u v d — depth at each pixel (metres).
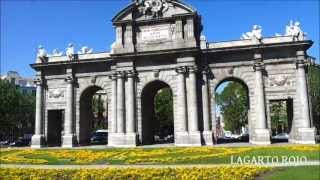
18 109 108.12
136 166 36.28
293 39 64.38
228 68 66.75
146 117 70.75
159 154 47.28
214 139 65.44
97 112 130.62
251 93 65.56
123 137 66.94
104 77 72.44
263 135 62.91
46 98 75.25
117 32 69.50
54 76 75.19
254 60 65.50
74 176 28.91
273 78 64.94
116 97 69.31
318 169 28.69
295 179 24.36
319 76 91.81
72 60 73.12
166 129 128.25
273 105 119.25
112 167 35.12
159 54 66.88
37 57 75.31
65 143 71.62
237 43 66.81
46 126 74.50
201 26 72.56
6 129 104.06
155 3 68.69
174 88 66.88
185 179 26.30
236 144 62.56
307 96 63.22
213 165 35.19
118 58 68.75
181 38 66.50
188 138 64.00
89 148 61.72
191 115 64.69
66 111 73.12
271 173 28.31
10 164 40.94
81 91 73.50
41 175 29.73
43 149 61.81
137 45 68.88
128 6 69.12
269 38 66.00
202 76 67.25
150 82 68.06
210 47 67.50
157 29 68.50
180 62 66.00
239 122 122.44
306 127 62.34
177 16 67.00
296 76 64.25
